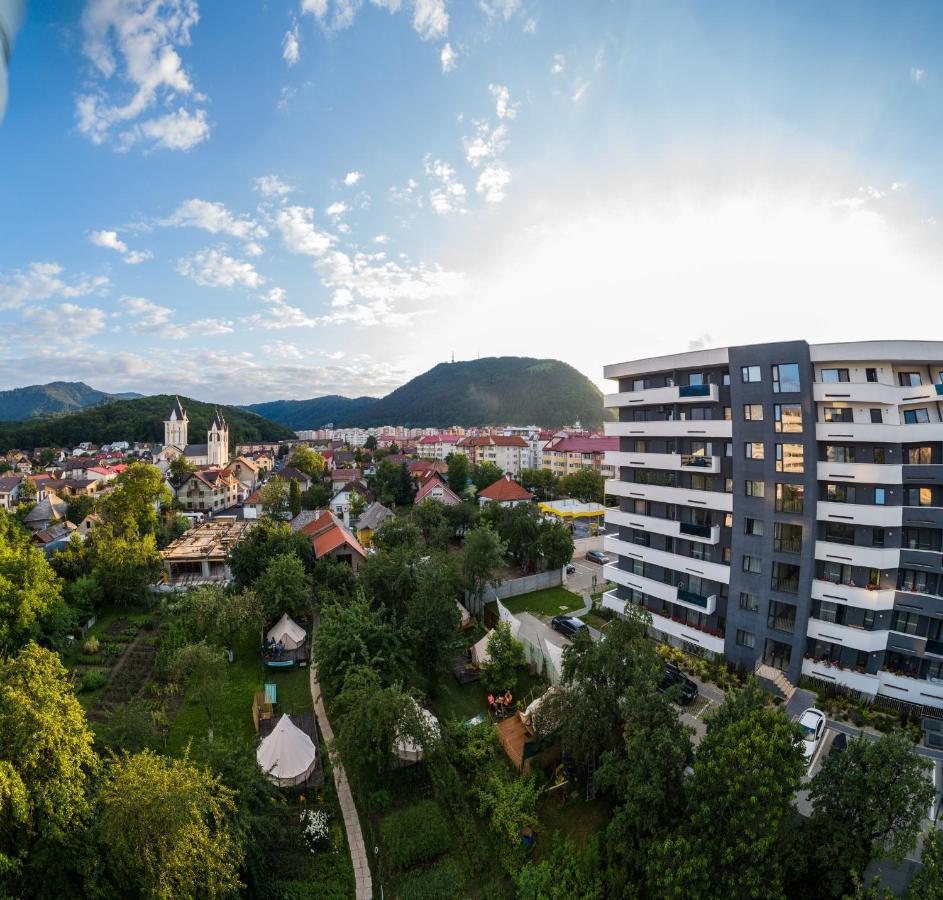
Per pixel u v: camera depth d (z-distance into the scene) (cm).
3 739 1628
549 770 2892
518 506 7019
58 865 1644
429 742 2669
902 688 3325
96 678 3688
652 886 1958
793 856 1952
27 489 10938
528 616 5059
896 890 2164
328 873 2302
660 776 2103
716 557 4034
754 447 3716
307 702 3609
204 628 4119
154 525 6881
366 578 4553
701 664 3866
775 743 1961
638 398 4394
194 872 1714
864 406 3434
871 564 3341
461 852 2436
